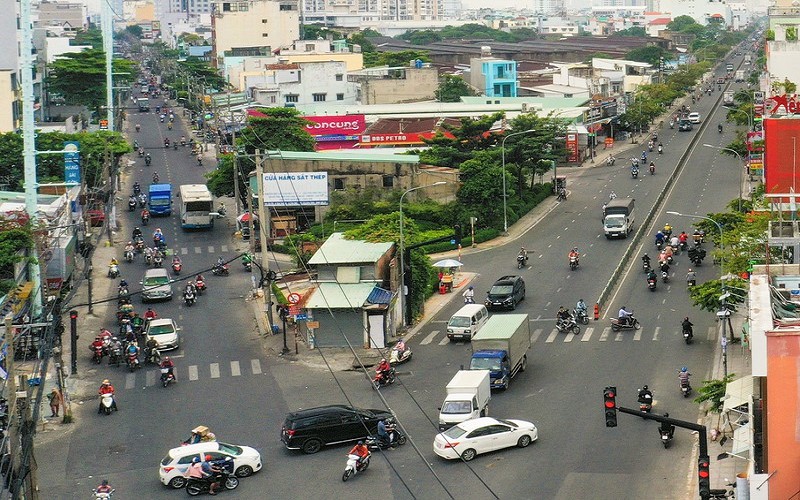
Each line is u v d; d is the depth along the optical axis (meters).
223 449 62.88
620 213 128.62
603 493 58.00
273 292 99.81
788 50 166.75
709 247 119.94
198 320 98.88
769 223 67.94
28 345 86.00
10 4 175.38
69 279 108.38
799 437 38.88
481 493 58.59
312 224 133.75
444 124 170.88
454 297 105.75
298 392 78.25
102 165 151.12
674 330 90.19
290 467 64.00
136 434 70.88
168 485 61.75
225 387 80.06
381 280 93.06
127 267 118.88
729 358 81.12
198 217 136.38
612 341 87.94
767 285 46.03
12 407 54.78
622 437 66.31
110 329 96.06
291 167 137.38
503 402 74.12
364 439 67.19
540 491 58.59
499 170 135.38
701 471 45.31
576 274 111.94
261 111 164.75
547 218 141.88
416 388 78.06
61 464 66.12
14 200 122.44
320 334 89.75
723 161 179.62
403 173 137.00
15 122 174.50
